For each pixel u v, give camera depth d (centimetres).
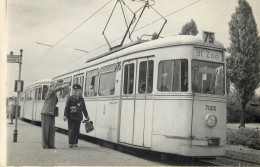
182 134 912
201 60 954
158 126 957
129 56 1105
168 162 992
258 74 2336
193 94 924
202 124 927
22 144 1142
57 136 1546
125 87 1112
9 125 2098
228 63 2394
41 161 870
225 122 966
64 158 926
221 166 970
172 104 940
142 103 1018
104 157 984
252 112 3080
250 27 2344
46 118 1078
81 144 1285
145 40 1150
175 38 973
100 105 1294
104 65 1305
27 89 2831
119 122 1121
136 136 1025
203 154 917
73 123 1146
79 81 1587
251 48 2328
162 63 980
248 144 1500
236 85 2364
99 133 1273
